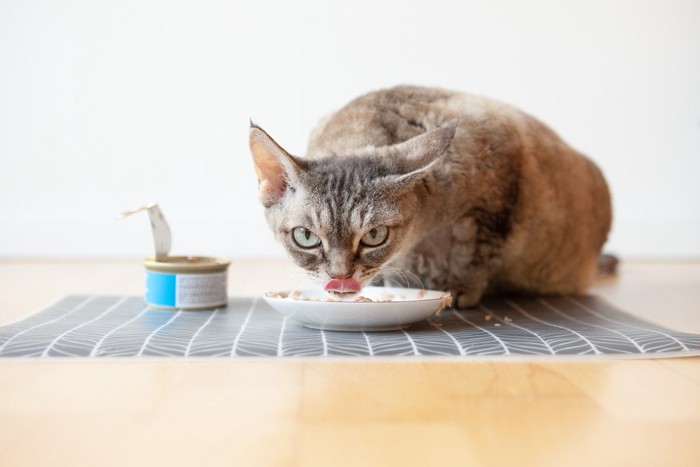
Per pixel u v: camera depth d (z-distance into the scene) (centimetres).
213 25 123
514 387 46
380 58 125
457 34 125
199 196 126
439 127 65
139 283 94
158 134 124
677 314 74
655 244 129
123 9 122
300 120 126
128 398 44
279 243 63
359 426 40
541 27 126
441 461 35
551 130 85
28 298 80
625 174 130
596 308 76
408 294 69
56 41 122
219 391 45
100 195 125
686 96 128
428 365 51
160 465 34
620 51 127
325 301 59
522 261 80
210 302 72
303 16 124
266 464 35
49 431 39
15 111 122
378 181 60
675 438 38
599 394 45
